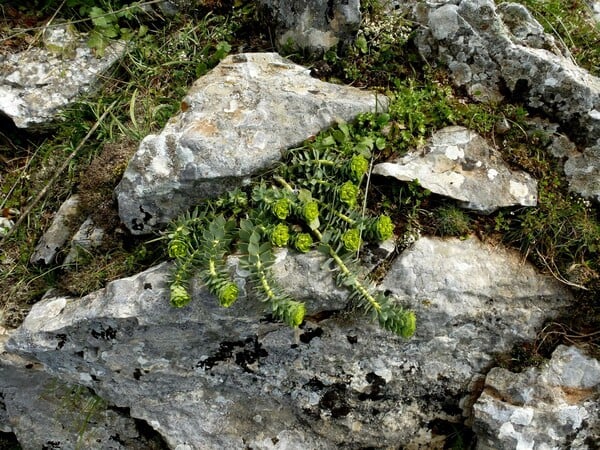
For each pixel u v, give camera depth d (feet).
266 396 2.63
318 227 2.36
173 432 2.70
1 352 2.67
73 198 2.87
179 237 2.37
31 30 3.14
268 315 2.39
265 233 2.32
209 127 2.48
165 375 2.58
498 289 2.44
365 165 2.35
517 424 2.38
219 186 2.45
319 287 2.31
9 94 3.00
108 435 2.84
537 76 2.55
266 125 2.49
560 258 2.49
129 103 3.00
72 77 3.05
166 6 3.16
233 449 2.68
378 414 2.61
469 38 2.63
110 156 2.76
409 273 2.38
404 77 2.77
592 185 2.51
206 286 2.33
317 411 2.61
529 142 2.59
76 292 2.64
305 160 2.46
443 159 2.51
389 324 2.25
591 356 2.44
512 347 2.50
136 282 2.43
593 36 3.06
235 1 3.08
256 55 2.73
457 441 2.63
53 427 2.86
